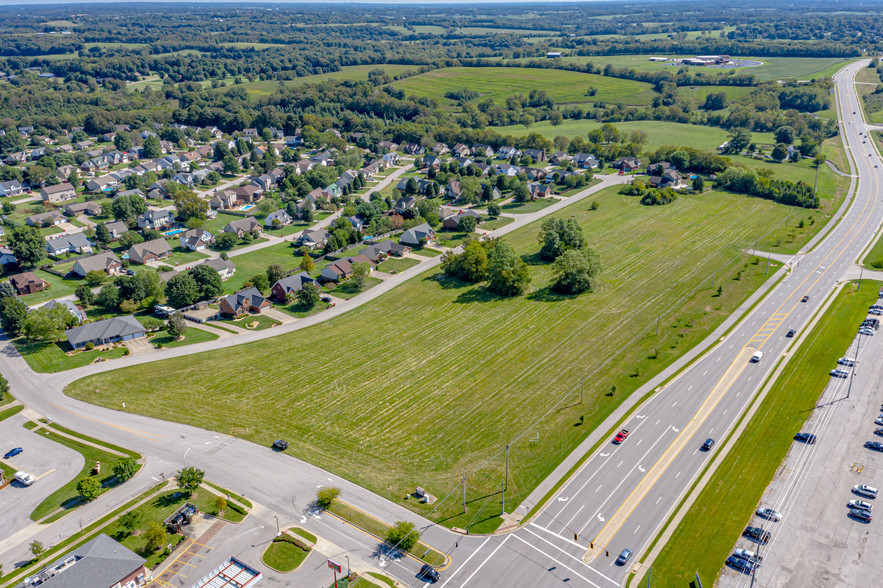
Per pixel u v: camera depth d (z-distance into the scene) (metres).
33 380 116.69
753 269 155.75
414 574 74.00
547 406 105.00
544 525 80.75
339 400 108.12
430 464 92.25
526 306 141.88
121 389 112.94
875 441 94.19
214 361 122.00
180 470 91.62
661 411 102.69
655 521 80.94
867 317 129.25
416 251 179.75
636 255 168.00
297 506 84.81
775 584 71.44
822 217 191.50
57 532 81.00
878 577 71.94
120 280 148.50
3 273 166.88
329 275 158.62
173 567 75.62
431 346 125.81
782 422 99.12
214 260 165.50
